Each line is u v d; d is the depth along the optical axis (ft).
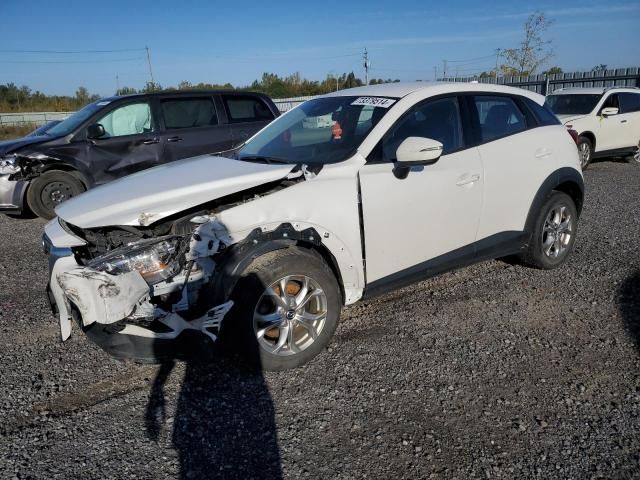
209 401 10.07
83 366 11.43
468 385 10.44
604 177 33.73
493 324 13.01
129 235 10.39
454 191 12.91
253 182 10.80
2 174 23.75
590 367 11.03
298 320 11.00
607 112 36.14
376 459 8.49
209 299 10.02
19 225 24.68
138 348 9.53
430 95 13.20
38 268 18.13
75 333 12.94
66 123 26.03
